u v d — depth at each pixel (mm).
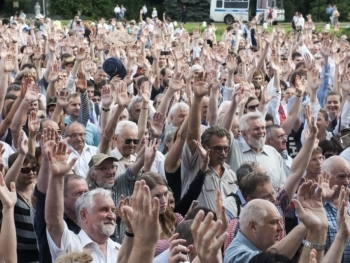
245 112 13445
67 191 8180
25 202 8750
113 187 9570
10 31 22344
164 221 8266
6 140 11336
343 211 7043
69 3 64938
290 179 9039
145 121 11953
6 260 7059
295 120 12688
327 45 17375
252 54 22297
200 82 9852
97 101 15234
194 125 9820
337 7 67688
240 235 7473
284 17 66312
